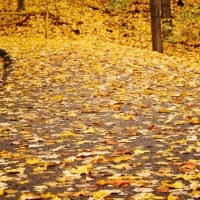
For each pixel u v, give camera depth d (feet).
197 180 14.93
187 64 46.98
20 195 14.46
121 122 24.64
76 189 14.75
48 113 27.63
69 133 22.35
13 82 38.17
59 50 51.44
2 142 21.70
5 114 27.99
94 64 43.50
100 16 79.77
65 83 36.73
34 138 21.97
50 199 13.94
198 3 85.20
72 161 17.97
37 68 42.86
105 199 13.61
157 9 54.95
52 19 76.69
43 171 16.89
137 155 18.45
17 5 83.87
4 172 16.94
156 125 23.54
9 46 57.21
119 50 52.26
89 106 28.84
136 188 14.47
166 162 17.31
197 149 18.72
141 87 34.42
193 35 70.54
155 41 55.42
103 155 18.57
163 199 13.34
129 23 76.69
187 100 29.71
